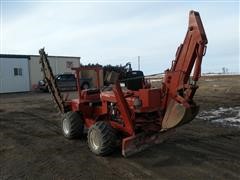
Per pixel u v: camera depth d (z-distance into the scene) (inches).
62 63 1464.1
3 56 1263.5
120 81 275.3
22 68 1322.6
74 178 237.6
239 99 658.8
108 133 280.2
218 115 482.6
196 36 243.9
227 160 267.7
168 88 264.2
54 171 254.8
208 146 311.1
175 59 260.7
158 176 235.3
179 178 229.9
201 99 681.0
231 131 374.3
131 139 266.7
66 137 359.6
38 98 916.6
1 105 748.0
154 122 277.7
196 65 244.2
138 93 274.4
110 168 256.2
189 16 250.7
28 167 267.0
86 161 276.5
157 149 302.7
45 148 326.0
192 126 404.8
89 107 341.7
